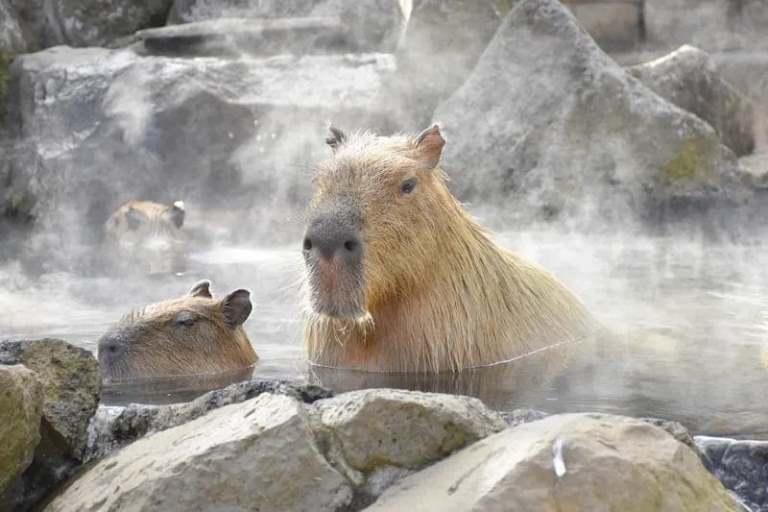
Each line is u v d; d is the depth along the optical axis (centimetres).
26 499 731
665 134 2164
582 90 2175
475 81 2234
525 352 1039
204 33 2448
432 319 988
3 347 741
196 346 1010
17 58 2483
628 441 614
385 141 1033
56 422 729
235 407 708
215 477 642
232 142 2252
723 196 2156
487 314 1027
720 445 691
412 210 965
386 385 914
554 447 601
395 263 955
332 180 961
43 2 2656
